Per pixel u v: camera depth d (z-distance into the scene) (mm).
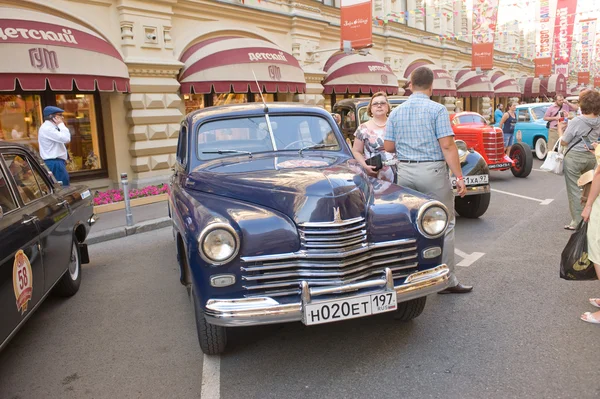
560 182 10562
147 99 10477
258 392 2922
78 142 10266
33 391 3094
